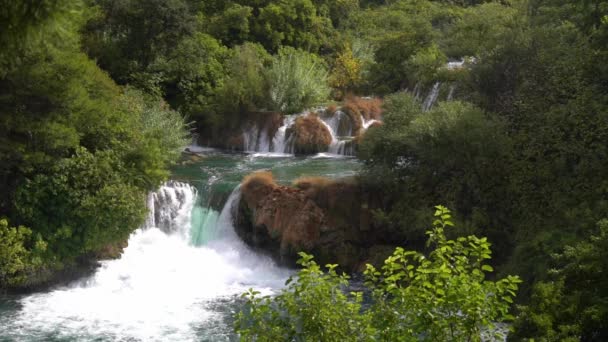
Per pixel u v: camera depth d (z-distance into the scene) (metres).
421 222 23.86
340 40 53.88
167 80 40.97
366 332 9.27
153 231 27.00
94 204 22.83
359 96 44.94
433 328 8.70
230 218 27.19
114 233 23.66
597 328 13.52
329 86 47.19
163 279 24.25
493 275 22.69
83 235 23.22
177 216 27.64
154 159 25.92
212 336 19.52
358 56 51.59
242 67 42.16
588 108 24.36
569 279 15.36
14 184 22.91
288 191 26.20
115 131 25.09
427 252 24.72
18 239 22.22
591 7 26.50
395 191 25.75
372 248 25.70
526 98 26.89
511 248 23.19
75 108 23.42
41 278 22.77
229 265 26.08
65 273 23.38
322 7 55.50
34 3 6.57
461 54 43.84
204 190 28.09
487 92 29.36
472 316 8.62
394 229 25.23
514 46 28.95
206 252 26.64
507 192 23.84
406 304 9.01
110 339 19.27
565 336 13.29
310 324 9.32
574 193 22.33
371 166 26.44
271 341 9.50
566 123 24.42
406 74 43.16
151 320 20.73
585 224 19.69
